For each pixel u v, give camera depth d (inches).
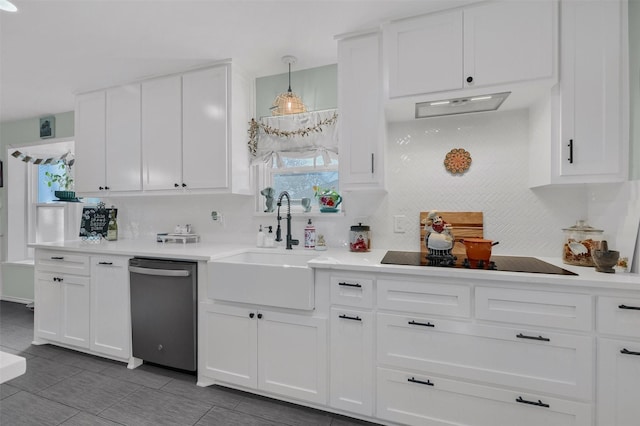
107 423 66.9
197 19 73.4
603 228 64.8
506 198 78.1
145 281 85.3
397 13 70.8
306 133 93.8
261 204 103.9
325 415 69.3
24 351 100.2
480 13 65.6
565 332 53.5
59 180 148.1
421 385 61.6
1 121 148.2
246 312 74.5
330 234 94.2
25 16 71.1
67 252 98.0
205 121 94.7
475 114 80.7
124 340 89.0
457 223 81.3
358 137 78.3
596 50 60.0
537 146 71.1
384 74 73.3
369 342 64.9
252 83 102.6
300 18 73.1
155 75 100.8
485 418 57.9
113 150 107.3
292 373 70.7
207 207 109.8
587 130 60.5
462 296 58.9
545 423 54.8
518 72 63.0
